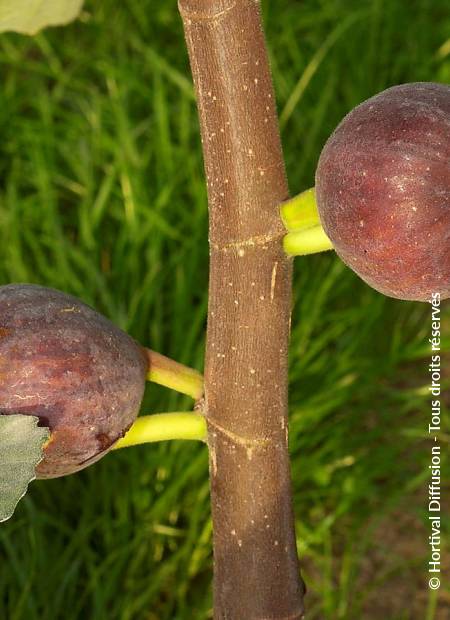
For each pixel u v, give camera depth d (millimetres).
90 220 643
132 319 582
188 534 524
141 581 520
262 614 302
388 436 604
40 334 280
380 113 270
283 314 291
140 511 536
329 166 272
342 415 578
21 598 482
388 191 265
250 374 292
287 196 286
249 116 279
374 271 272
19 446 272
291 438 555
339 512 531
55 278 613
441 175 264
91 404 281
